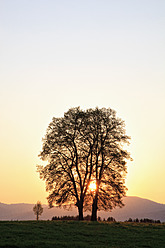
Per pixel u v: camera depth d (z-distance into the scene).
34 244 25.64
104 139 48.91
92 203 48.69
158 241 30.03
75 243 27.03
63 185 47.69
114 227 37.59
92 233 32.56
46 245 25.69
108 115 50.22
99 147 48.72
